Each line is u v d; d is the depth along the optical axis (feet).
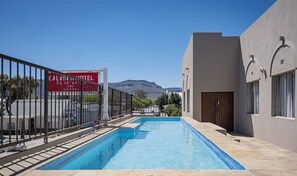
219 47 40.40
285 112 25.07
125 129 27.40
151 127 37.14
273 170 11.20
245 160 12.96
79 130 21.33
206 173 10.58
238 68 39.91
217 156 17.10
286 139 23.41
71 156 14.01
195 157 18.19
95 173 10.50
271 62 26.86
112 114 33.78
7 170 10.31
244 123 36.42
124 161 16.97
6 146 11.15
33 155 12.88
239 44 39.55
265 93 28.63
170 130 33.55
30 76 13.29
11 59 11.55
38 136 13.89
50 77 20.71
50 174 10.19
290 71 23.49
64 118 20.03
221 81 40.27
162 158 17.84
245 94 36.06
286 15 23.44
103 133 22.02
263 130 29.30
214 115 40.57
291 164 12.29
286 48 23.49
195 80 40.50
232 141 19.02
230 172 10.81
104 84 28.37
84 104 23.68
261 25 29.81
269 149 23.08
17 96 12.18
